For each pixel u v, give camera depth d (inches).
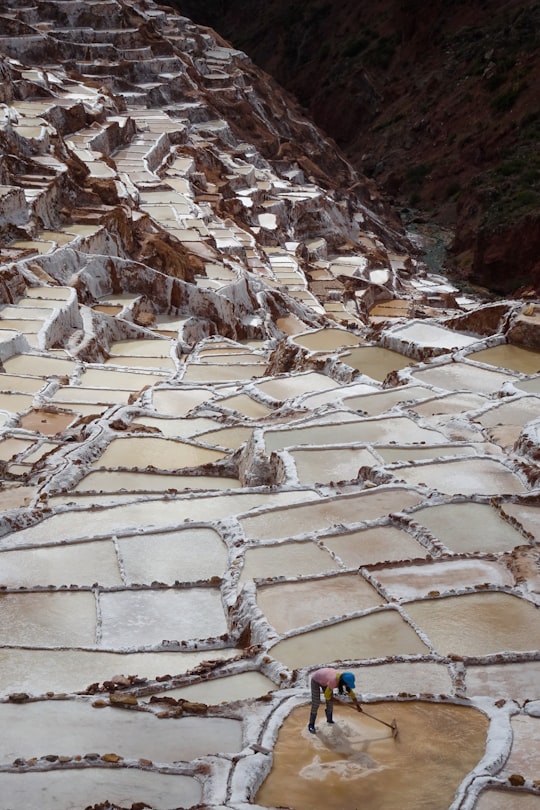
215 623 540.1
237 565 574.9
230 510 669.3
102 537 628.1
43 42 2851.9
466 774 385.7
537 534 596.7
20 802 369.4
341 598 534.6
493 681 457.7
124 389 1109.7
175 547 615.2
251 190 2524.6
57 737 416.5
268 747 399.9
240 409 950.4
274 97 3575.3
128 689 462.0
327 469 716.7
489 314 1070.4
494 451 727.7
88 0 3193.9
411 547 592.1
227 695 457.7
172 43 3376.0
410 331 1083.3
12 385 1069.1
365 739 408.8
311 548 592.1
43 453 837.2
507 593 531.8
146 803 367.9
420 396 886.4
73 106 2290.8
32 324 1261.1
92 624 540.7
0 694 460.4
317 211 2630.4
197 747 408.5
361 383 962.1
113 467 780.0
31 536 641.6
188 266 1663.4
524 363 974.4
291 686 454.9
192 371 1228.5
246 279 1704.0
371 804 369.1
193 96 3009.4
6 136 1775.3
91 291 1509.6
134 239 1688.0
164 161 2418.8
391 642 492.4
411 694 437.1
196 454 822.5
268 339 1601.9
